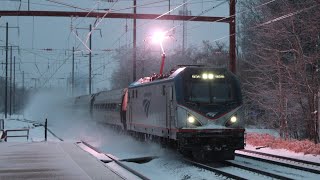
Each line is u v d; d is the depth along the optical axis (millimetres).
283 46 29891
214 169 15211
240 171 15602
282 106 28547
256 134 30016
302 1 28984
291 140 25422
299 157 20047
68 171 13125
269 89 30172
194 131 17234
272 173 14102
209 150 17469
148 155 21047
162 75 20797
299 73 26875
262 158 18734
